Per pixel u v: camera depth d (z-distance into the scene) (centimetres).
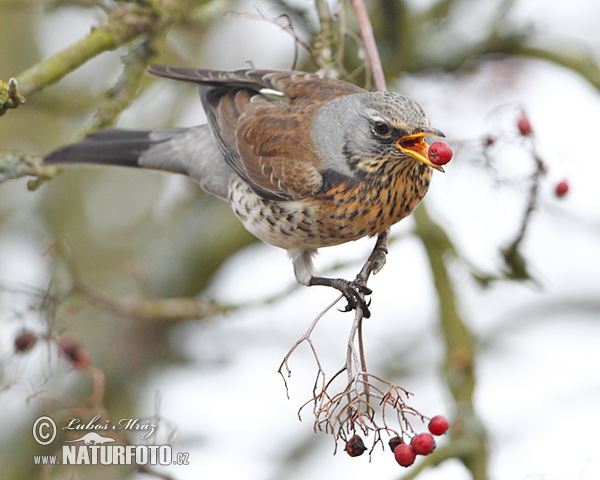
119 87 970
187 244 1367
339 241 934
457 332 1112
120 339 1388
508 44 1247
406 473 984
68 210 1490
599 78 1217
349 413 688
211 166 1065
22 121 1493
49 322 974
